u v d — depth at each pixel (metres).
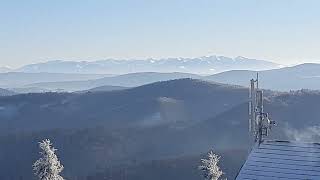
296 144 27.03
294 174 25.86
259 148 27.47
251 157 27.27
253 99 28.20
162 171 147.38
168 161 155.75
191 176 140.88
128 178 146.50
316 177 25.42
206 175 43.53
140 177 145.75
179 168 147.38
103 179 149.38
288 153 26.80
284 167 26.30
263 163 26.81
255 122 28.03
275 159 26.77
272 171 26.36
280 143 27.33
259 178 26.30
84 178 153.88
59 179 42.22
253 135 28.12
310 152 26.53
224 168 139.50
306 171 25.78
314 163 25.97
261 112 28.17
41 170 41.38
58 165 42.22
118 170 154.62
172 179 141.25
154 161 158.75
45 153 41.62
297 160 26.38
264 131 28.12
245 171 26.83
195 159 154.00
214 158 44.38
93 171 160.38
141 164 158.62
